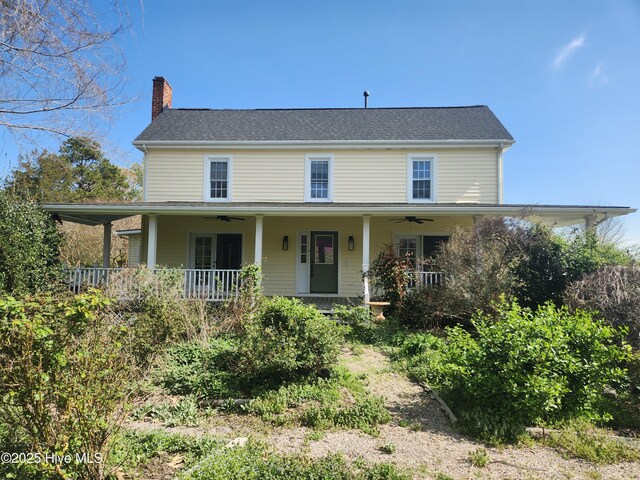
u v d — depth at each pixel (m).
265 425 4.02
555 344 3.98
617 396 4.70
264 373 5.16
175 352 5.99
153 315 6.79
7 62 6.09
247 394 4.93
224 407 4.48
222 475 2.69
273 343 5.18
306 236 13.28
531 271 8.34
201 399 4.70
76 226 21.00
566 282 7.98
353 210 10.09
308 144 13.22
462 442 3.66
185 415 4.18
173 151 13.44
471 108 15.30
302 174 13.35
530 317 4.58
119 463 2.86
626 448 3.51
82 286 9.73
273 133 13.91
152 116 15.45
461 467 3.17
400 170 13.16
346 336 8.38
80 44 6.45
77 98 6.90
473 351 4.30
